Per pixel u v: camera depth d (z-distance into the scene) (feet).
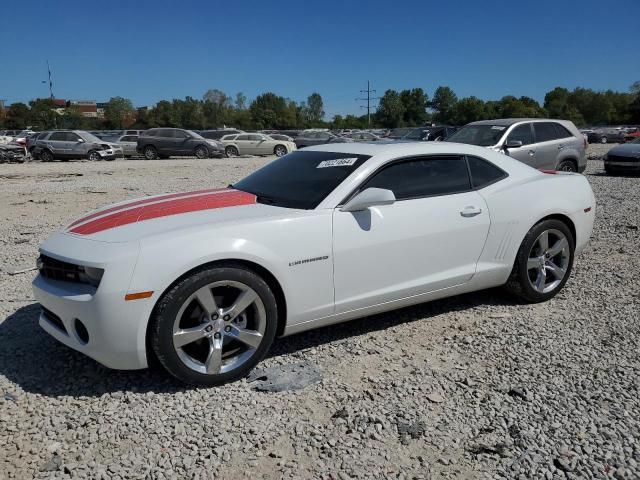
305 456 8.89
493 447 9.09
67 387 10.99
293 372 11.53
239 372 11.14
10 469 8.56
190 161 85.25
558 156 39.32
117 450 9.04
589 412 10.05
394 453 8.96
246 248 10.89
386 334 13.61
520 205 14.66
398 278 12.98
